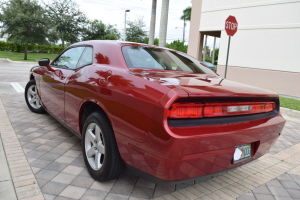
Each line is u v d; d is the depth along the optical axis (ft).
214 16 44.50
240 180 9.18
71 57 10.94
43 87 12.73
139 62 8.39
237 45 41.52
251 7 39.06
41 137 11.51
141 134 6.00
